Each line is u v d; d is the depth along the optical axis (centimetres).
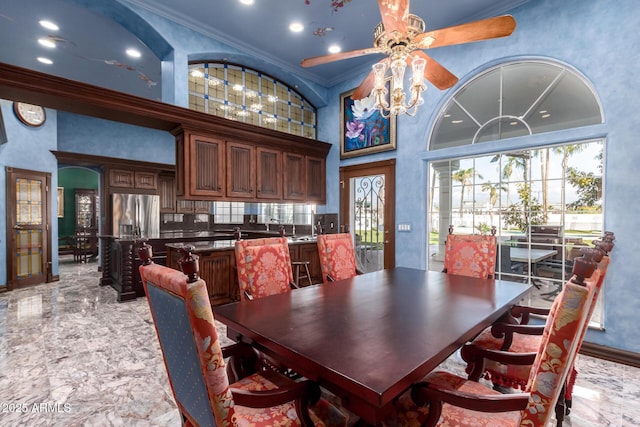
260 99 453
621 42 245
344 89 479
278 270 226
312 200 482
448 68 353
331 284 212
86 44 375
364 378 88
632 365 238
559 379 84
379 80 198
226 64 417
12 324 324
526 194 307
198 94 391
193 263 79
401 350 107
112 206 591
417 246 387
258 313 149
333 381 93
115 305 393
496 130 324
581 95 271
